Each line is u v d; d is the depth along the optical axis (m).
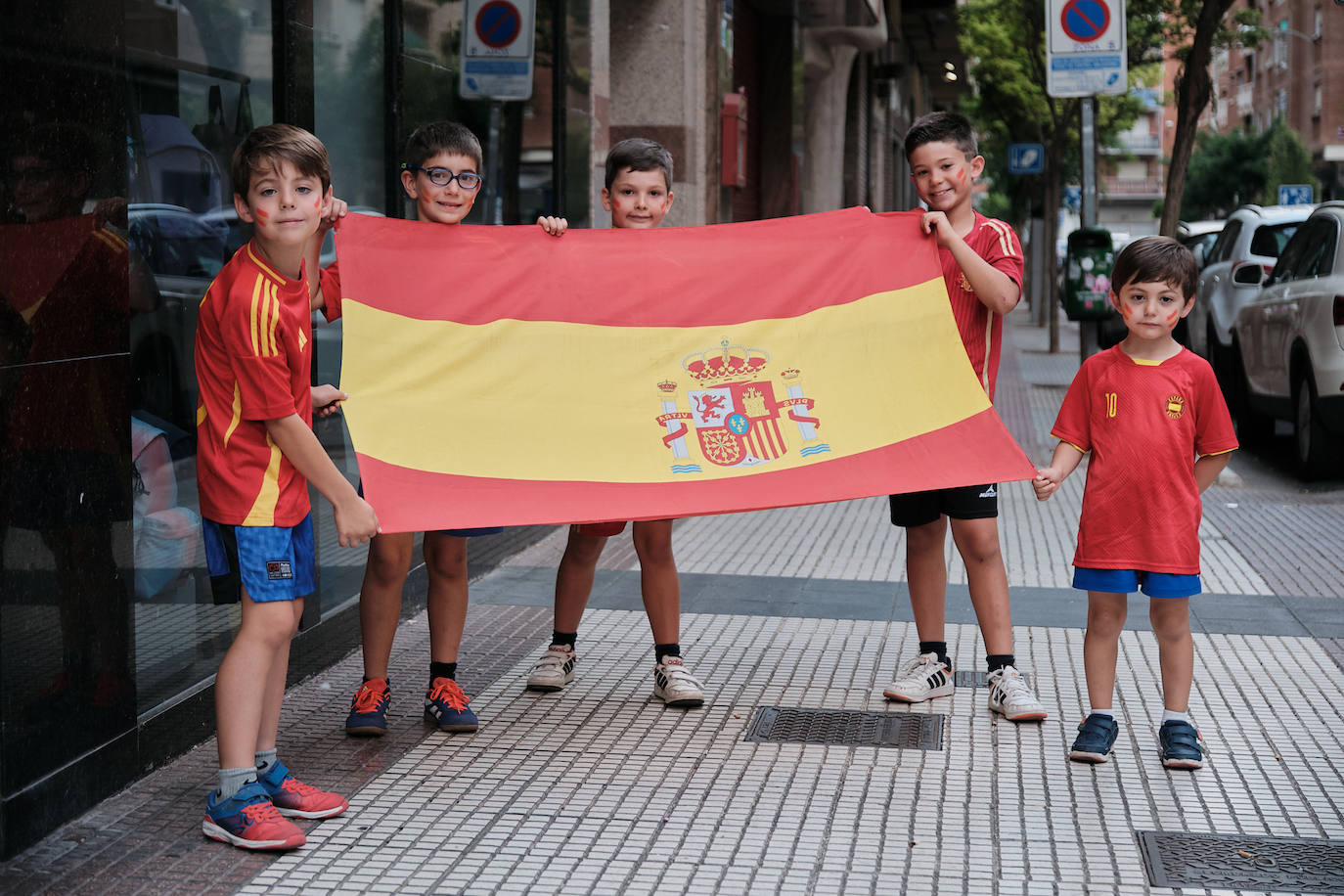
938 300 4.98
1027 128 33.75
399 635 6.18
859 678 5.50
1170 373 4.50
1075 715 5.00
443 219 4.74
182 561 4.80
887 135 29.48
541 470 4.59
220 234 5.19
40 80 3.72
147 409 4.66
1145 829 3.94
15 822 3.68
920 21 29.11
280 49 5.55
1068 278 11.67
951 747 4.66
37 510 3.73
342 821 4.00
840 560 7.83
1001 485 10.43
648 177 5.08
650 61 12.19
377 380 4.51
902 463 4.80
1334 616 6.41
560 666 5.36
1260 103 71.69
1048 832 3.92
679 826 3.97
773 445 4.83
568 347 4.79
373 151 6.46
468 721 4.82
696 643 6.04
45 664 3.79
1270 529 8.66
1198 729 4.84
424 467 4.44
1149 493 4.45
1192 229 18.25
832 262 5.02
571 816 4.05
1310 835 3.90
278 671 4.02
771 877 3.60
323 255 6.03
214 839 3.84
